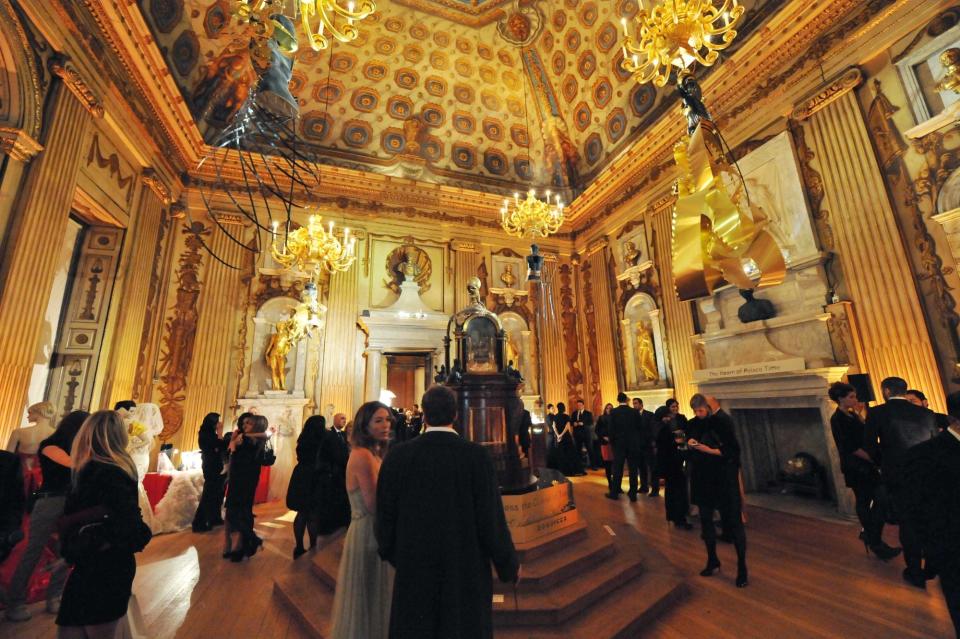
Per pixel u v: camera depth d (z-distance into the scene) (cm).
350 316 1009
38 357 609
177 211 894
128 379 741
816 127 652
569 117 1180
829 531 462
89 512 176
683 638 268
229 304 922
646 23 370
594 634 260
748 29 732
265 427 466
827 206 629
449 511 167
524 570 315
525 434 426
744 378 646
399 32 1002
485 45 1073
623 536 450
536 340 1191
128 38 639
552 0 998
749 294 705
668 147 954
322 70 1009
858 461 386
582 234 1268
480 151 1235
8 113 477
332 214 1061
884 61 587
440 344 1036
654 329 975
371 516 228
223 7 789
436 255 1143
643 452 693
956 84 512
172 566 416
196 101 863
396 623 156
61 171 529
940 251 516
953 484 204
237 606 328
